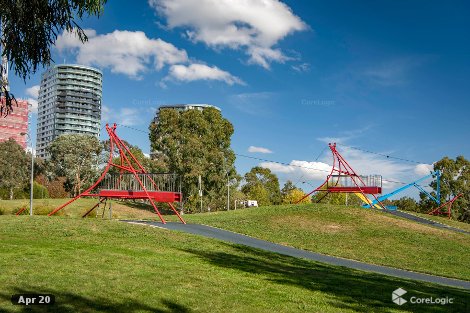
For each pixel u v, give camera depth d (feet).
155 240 66.18
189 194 211.20
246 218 120.57
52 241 57.36
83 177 303.27
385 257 80.07
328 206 139.13
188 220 115.14
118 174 110.52
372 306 36.68
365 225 113.29
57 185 295.28
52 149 300.81
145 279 38.68
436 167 282.36
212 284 39.45
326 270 57.72
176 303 32.12
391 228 110.42
